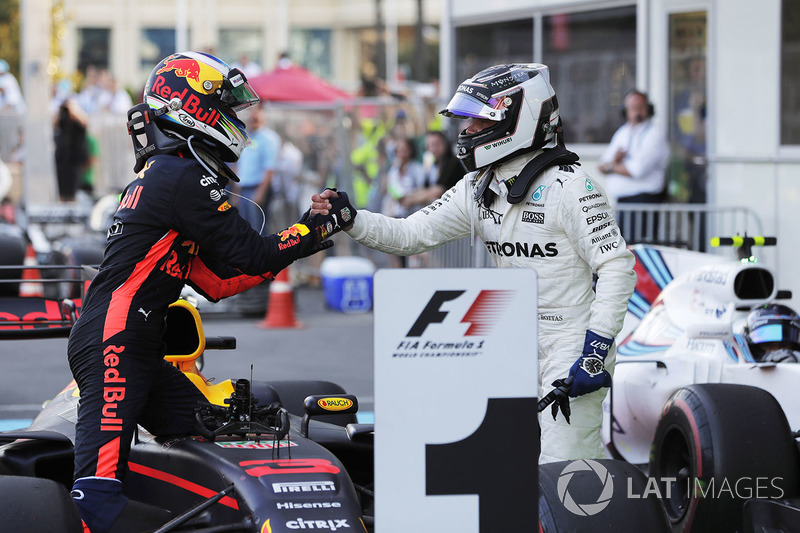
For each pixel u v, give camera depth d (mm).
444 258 48219
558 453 17688
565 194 17438
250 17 157750
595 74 48969
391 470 12320
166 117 16531
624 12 47375
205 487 15680
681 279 24438
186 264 16500
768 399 18859
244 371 37375
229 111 16906
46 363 39875
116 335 15758
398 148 54500
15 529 14008
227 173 17203
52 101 78562
